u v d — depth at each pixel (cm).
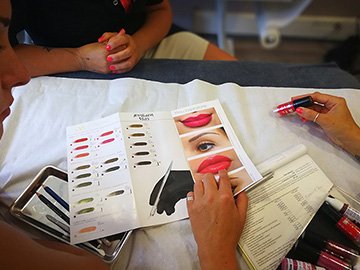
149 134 65
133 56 80
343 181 61
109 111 70
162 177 59
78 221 54
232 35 181
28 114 69
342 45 168
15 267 34
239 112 69
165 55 108
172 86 75
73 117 69
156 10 101
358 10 167
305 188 58
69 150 63
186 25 181
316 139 66
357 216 55
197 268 51
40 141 65
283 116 69
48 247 44
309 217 56
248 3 165
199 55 109
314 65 84
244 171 60
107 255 51
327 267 51
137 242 53
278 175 60
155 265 51
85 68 79
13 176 60
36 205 56
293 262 51
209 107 70
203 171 60
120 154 62
